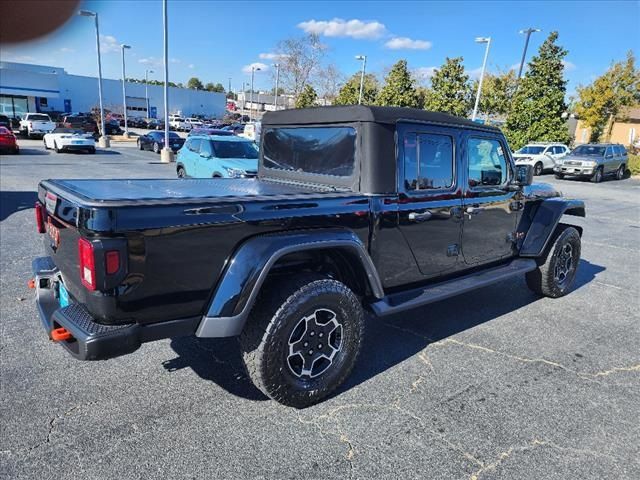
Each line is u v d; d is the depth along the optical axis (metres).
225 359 3.62
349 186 3.45
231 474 2.39
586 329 4.51
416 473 2.45
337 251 3.18
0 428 2.67
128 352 2.39
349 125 3.43
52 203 2.77
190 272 2.51
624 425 2.94
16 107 47.47
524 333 4.36
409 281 3.77
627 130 47.81
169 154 21.98
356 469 2.46
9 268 5.50
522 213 4.87
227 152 11.70
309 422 2.86
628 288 5.93
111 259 2.23
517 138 28.56
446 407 3.07
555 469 2.52
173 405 2.98
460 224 4.06
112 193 2.71
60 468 2.38
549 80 27.94
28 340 3.76
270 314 2.77
